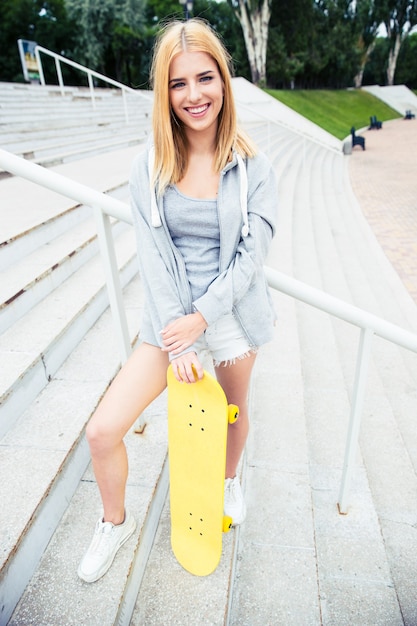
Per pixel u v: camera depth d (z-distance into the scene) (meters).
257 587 1.59
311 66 32.25
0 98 8.98
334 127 22.69
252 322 1.30
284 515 1.87
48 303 2.27
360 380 1.59
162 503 1.69
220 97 1.14
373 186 11.33
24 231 2.60
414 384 3.47
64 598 1.25
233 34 31.20
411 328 4.62
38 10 23.98
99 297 2.43
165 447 1.76
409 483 2.32
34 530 1.31
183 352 1.19
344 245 6.73
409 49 43.88
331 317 4.35
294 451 2.21
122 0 23.38
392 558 1.88
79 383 1.88
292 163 11.63
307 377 3.07
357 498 2.06
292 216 6.98
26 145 6.54
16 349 1.86
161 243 1.21
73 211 3.22
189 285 1.24
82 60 24.22
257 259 1.21
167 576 1.43
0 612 1.15
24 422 1.66
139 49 25.67
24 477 1.42
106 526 1.33
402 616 1.61
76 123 8.73
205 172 1.21
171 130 1.16
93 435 1.20
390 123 30.45
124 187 4.30
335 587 1.69
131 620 1.31
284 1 28.28
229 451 1.60
